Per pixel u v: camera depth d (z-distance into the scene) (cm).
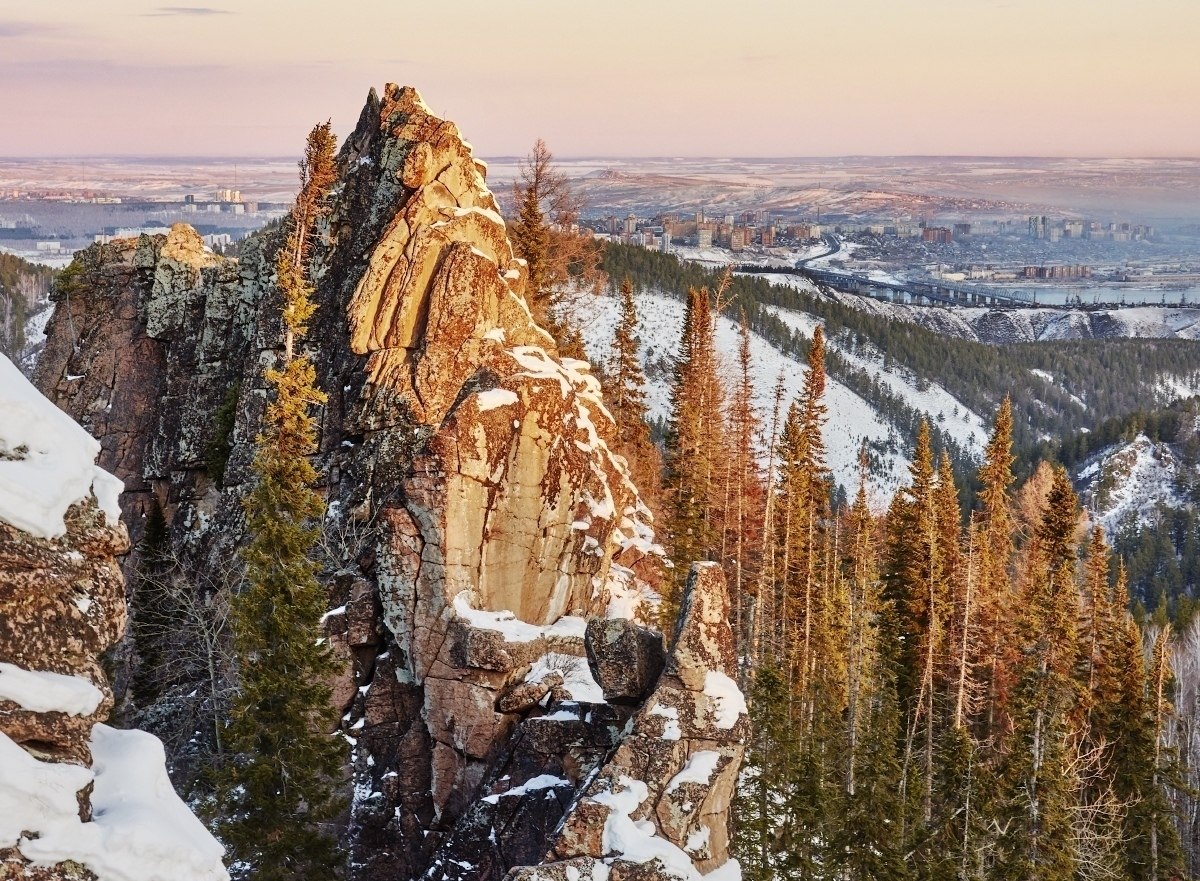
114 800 1209
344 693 3931
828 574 7494
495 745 3644
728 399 9538
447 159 4897
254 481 4912
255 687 3312
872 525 8306
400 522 3881
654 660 3297
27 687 1149
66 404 6109
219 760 3966
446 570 3822
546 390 4175
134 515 5862
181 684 4659
